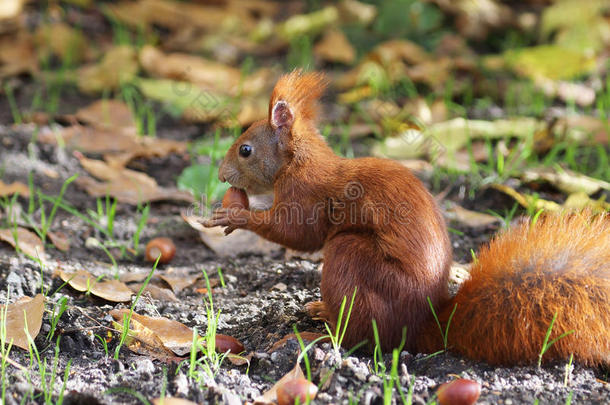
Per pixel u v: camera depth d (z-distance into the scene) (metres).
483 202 9.92
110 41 14.92
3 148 11.01
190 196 10.00
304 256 8.73
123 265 8.61
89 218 9.59
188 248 9.13
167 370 6.26
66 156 10.98
